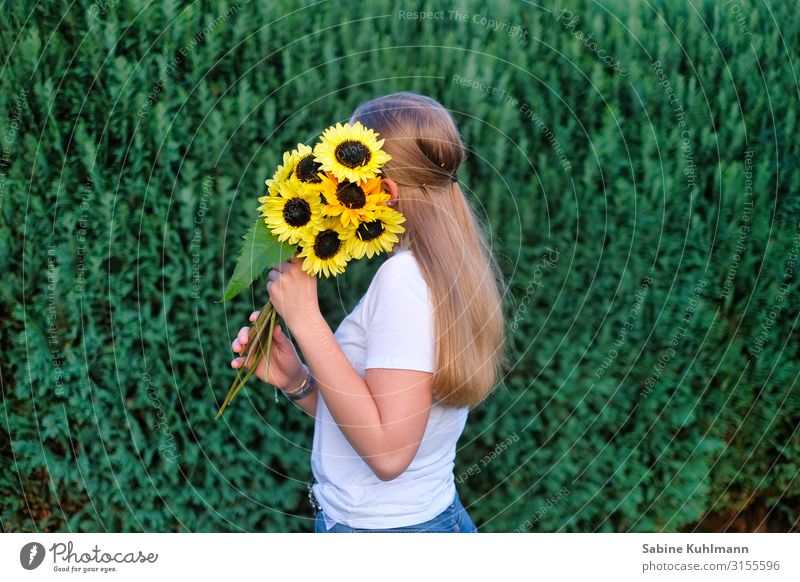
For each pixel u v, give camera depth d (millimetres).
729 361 1801
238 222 1668
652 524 1853
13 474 1760
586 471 1814
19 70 1614
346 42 1650
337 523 1118
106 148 1637
